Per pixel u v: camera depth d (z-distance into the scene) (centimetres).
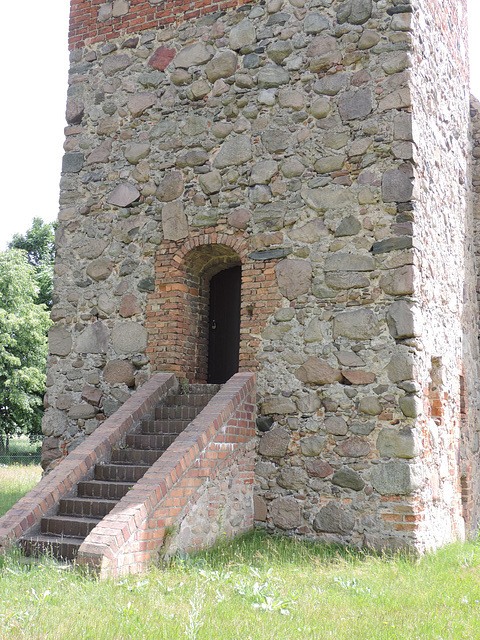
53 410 823
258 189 736
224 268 827
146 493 543
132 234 805
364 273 670
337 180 696
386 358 647
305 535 655
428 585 508
